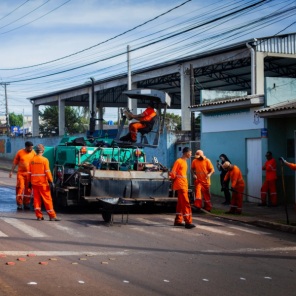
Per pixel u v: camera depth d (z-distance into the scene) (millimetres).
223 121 20672
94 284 7168
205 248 10281
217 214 15570
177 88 42156
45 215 14383
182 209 12867
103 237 11055
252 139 19141
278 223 13484
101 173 14484
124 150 15875
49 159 16688
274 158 18281
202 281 7582
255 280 7773
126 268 8211
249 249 10352
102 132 18438
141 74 34594
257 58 25000
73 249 9617
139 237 11234
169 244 10555
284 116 17594
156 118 15758
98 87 40594
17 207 15891
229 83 38438
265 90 18344
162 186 15070
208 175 16031
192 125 24141
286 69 32469
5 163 43312
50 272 7750
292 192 18422
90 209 15867
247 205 18078
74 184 14828
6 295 6453
